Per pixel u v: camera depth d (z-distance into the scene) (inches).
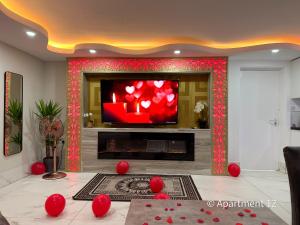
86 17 117.9
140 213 76.5
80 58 180.5
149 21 123.0
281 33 139.6
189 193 136.6
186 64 177.0
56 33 141.3
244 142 195.2
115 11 111.0
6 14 102.3
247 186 151.2
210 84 177.0
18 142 159.6
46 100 195.9
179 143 190.7
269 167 194.7
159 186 136.5
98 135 181.8
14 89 155.8
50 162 179.6
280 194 137.4
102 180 159.2
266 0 100.0
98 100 196.1
